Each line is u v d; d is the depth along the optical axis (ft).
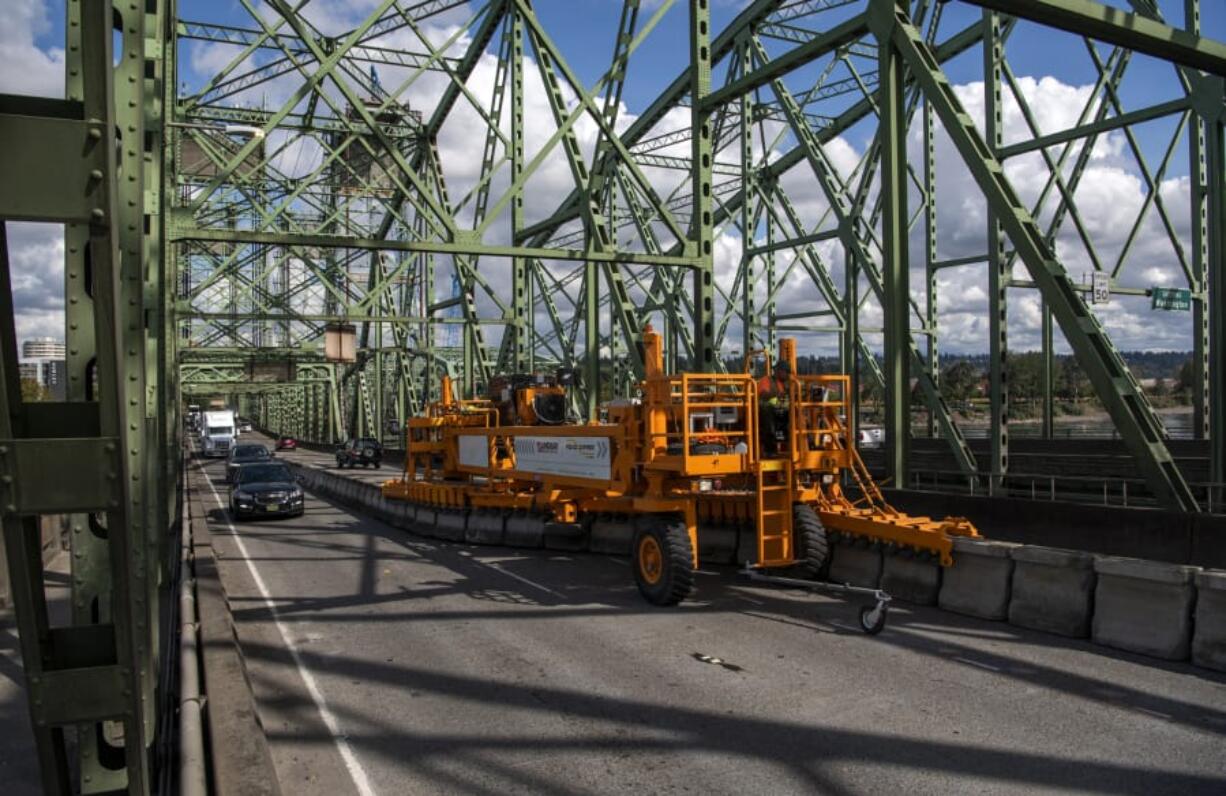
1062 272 34.06
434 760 17.80
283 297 144.25
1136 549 32.78
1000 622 28.60
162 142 20.01
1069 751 17.46
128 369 12.93
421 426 63.10
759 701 21.03
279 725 20.12
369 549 50.88
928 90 37.35
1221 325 46.39
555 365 135.85
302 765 17.66
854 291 83.15
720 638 27.35
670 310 105.40
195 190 124.57
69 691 10.86
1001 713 19.79
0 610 32.30
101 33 8.90
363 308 118.83
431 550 49.96
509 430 48.34
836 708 20.38
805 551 33.45
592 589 36.32
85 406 10.38
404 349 163.73
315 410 317.22
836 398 35.24
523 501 48.34
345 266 157.69
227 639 23.25
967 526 31.42
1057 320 33.99
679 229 62.28
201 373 256.32
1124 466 59.88
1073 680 22.21
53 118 9.03
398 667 24.85
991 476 48.73
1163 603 24.30
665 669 23.97
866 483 41.60
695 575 38.45
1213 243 47.52
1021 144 65.51
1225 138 48.85
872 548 33.40
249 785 13.82
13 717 21.11
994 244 61.72
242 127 57.31
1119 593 25.45
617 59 65.72
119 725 14.64
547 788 16.29
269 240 51.19
